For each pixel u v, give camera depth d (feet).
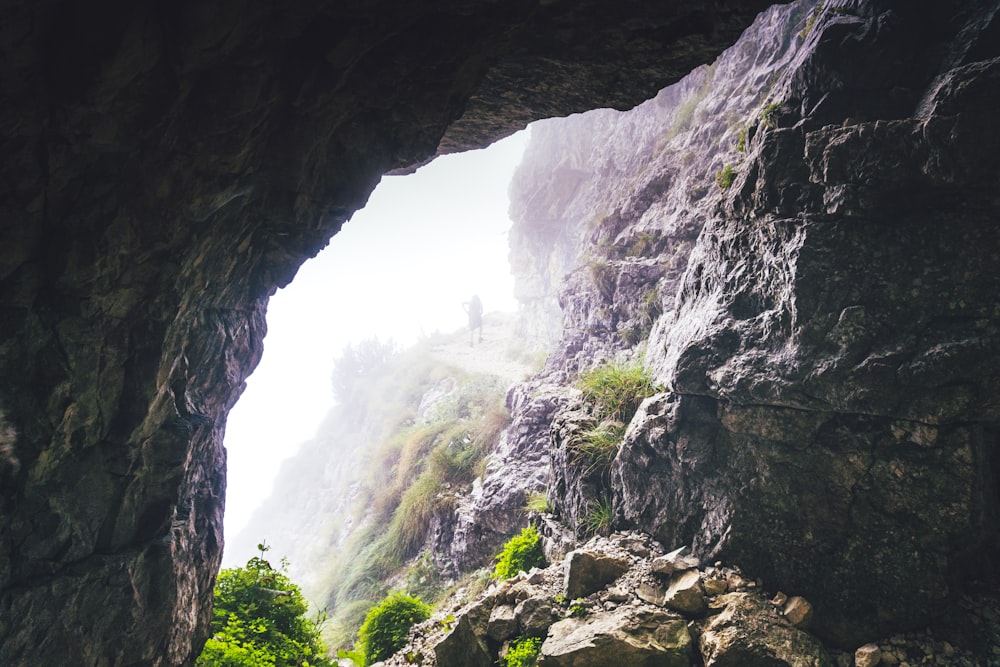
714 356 21.77
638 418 25.21
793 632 17.83
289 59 11.51
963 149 16.56
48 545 10.83
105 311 10.66
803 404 18.97
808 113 20.51
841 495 18.67
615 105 21.54
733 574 19.98
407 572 44.83
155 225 10.75
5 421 9.49
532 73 19.56
